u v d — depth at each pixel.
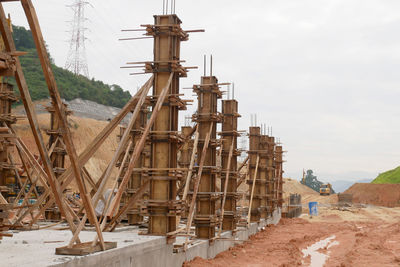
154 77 14.89
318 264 19.41
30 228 15.95
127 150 14.16
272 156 39.34
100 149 81.31
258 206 31.70
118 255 9.97
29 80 98.00
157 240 12.47
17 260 8.16
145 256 11.56
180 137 14.97
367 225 44.44
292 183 129.62
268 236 29.98
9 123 18.02
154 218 14.20
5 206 9.78
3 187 17.92
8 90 18.75
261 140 33.47
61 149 20.77
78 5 102.81
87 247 9.06
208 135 18.11
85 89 114.88
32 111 7.81
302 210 69.00
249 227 27.50
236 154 22.72
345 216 55.38
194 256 15.94
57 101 8.12
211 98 18.77
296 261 19.47
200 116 18.72
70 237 12.96
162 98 13.82
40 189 34.62
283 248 23.45
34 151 67.62
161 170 14.52
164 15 14.81
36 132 7.96
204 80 19.02
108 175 10.63
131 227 19.67
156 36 14.95
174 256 13.88
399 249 24.72
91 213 9.21
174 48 15.06
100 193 10.16
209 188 18.58
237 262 18.05
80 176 8.84
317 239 29.92
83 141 79.44
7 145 17.59
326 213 62.19
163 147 14.71
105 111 114.25
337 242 28.36
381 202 94.06
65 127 8.30
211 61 19.00
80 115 101.56
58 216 20.97
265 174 34.81
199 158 18.91
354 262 19.92
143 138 12.65
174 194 14.64
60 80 110.50
